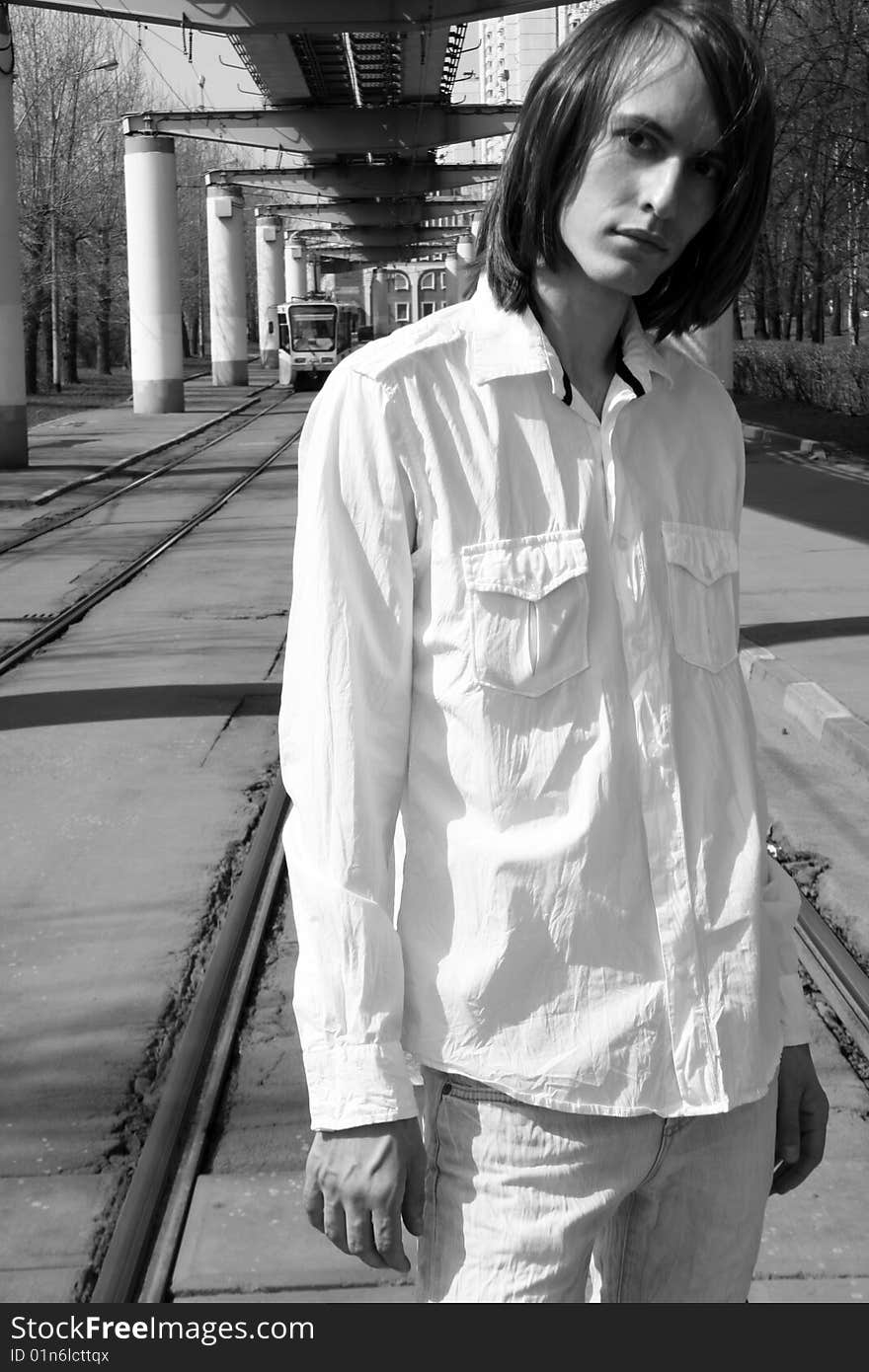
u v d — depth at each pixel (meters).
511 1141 1.53
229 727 7.69
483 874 1.53
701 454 1.67
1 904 5.20
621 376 1.60
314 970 1.52
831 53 20.89
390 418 1.54
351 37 32.44
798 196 27.52
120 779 6.79
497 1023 1.53
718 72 1.52
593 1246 1.69
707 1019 1.55
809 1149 1.77
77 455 25.25
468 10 25.22
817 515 15.55
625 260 1.54
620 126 1.52
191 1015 4.30
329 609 1.54
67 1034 4.19
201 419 35.19
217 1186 3.40
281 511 17.59
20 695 8.52
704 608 1.63
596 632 1.57
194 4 25.08
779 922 1.70
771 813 6.11
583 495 1.57
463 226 67.44
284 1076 3.97
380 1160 1.48
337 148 39.28
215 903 5.20
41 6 24.30
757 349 34.91
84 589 12.24
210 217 52.50
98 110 44.97
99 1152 3.57
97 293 53.22
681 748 1.60
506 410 1.56
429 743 1.57
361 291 106.00
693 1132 1.58
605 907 1.53
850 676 8.13
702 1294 1.64
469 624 1.54
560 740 1.54
